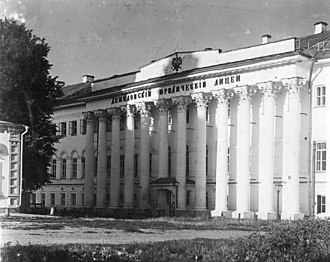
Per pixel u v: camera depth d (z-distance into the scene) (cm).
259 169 4506
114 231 2502
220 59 4875
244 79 4600
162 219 4122
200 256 1483
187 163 5244
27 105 3303
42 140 3809
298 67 4272
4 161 2033
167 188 5081
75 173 6719
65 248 1488
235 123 4797
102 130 6131
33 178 3853
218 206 4684
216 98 4831
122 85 5831
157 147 5572
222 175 4694
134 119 5788
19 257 1323
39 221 2923
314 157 4259
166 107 5288
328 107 4209
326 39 4519
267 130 4397
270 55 4434
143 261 1396
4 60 3034
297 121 4244
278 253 1476
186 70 5094
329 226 1933
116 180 5872
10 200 2030
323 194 4191
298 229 1786
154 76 5466
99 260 1361
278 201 4322
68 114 6838
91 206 6159
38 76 3281
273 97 4397
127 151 5700
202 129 4894
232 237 2242
